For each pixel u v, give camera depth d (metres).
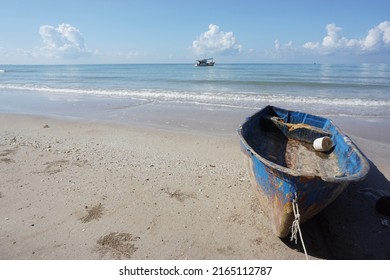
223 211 4.21
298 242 3.56
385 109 11.66
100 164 5.91
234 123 9.34
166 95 16.33
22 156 6.36
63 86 23.12
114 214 4.13
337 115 10.55
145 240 3.60
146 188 4.88
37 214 4.12
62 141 7.57
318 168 4.78
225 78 30.50
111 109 12.20
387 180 5.16
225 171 5.57
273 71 47.94
